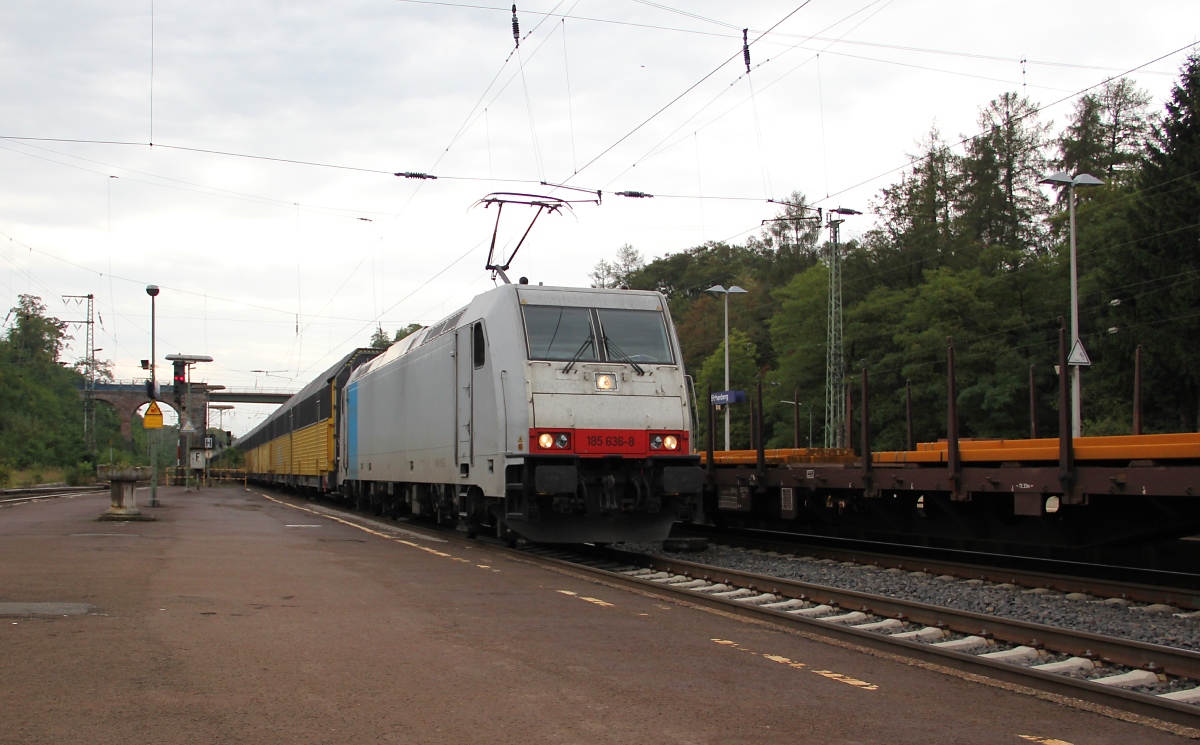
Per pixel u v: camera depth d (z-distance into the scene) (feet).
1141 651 24.73
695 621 31.09
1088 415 158.20
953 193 220.84
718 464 65.21
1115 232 154.30
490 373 50.88
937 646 26.23
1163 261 137.59
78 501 109.29
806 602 35.83
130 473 70.13
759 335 286.87
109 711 18.97
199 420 270.46
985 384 163.12
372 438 83.15
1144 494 34.22
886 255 216.13
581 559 50.78
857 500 53.72
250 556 46.83
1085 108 211.41
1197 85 139.95
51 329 359.05
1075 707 20.89
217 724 18.31
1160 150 144.77
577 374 49.39
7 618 28.32
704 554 54.29
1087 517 40.78
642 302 53.16
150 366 94.58
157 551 47.73
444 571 43.01
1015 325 172.55
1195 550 46.75
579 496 48.75
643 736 18.13
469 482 54.34
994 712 20.40
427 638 27.09
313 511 92.73
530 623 30.04
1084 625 31.81
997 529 44.93
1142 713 20.30
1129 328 138.41
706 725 18.98
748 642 27.58
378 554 49.65
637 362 51.03
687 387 51.44
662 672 23.56
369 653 24.91
